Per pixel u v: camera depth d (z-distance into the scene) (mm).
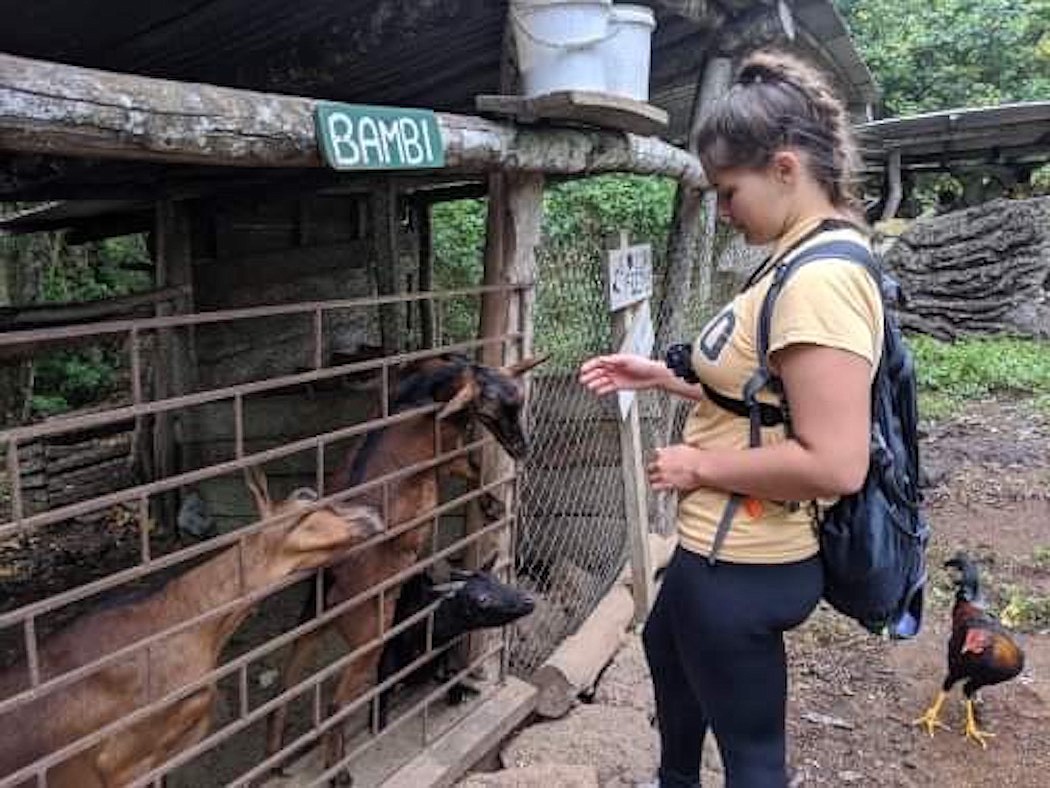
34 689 1760
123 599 2258
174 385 6066
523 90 3006
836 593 2029
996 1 16828
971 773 3521
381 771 3012
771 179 1900
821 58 6258
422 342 7492
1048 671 4254
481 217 10953
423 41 3906
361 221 6887
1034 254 11617
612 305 3828
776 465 1810
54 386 10750
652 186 11180
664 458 1961
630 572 4551
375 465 2932
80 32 3662
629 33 3014
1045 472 7125
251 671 4227
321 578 2537
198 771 3494
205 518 6078
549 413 4691
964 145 11766
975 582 3896
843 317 1752
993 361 10258
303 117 2184
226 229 6176
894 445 1955
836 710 3934
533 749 3344
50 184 5000
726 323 1957
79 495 6816
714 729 2115
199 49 4020
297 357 6473
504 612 3111
